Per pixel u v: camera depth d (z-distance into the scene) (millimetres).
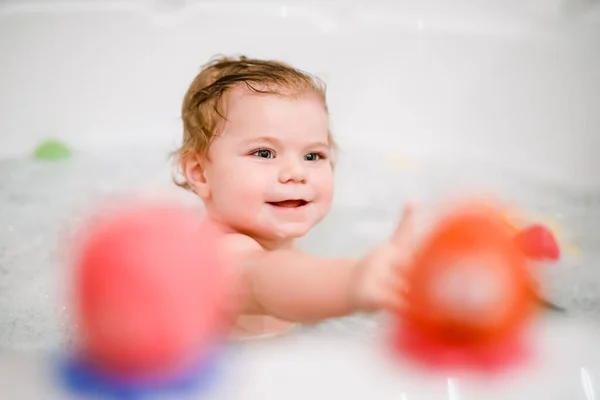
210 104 995
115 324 586
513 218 922
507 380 630
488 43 1512
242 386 615
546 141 1450
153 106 1517
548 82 1461
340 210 1331
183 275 602
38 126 1483
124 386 602
